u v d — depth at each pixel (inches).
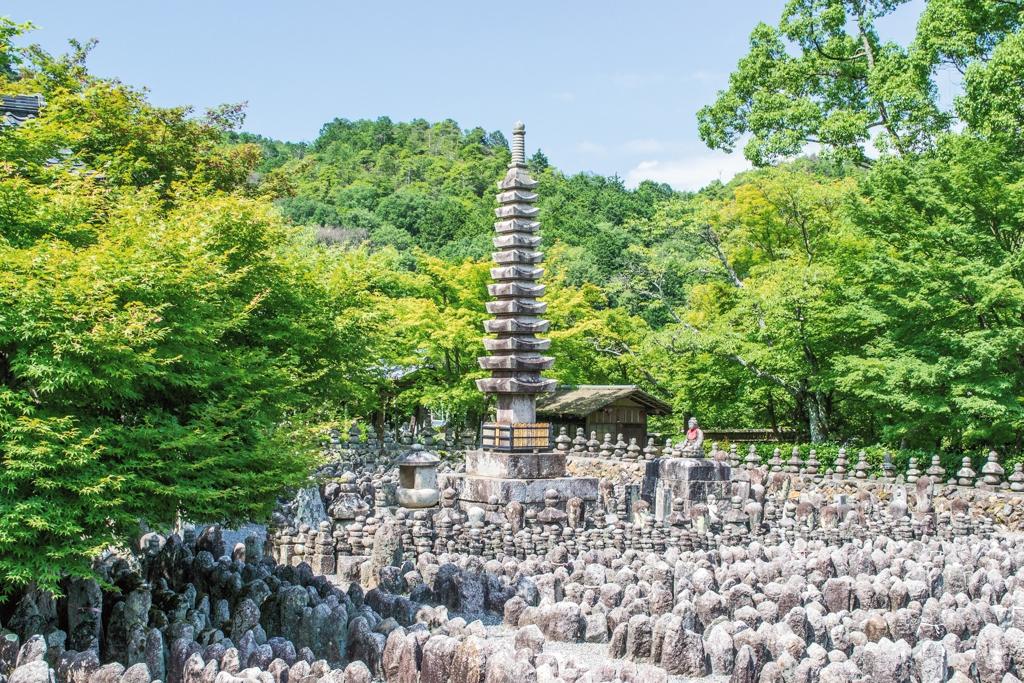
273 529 741.9
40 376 428.8
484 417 1499.8
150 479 462.6
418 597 607.5
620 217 2970.0
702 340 1360.7
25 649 413.1
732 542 816.9
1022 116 1102.4
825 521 889.5
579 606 562.6
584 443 1310.3
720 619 536.1
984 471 987.9
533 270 987.3
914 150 1370.6
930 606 553.3
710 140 1633.9
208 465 489.7
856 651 476.4
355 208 3294.8
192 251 511.2
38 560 428.1
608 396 1517.0
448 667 445.4
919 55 1272.1
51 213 496.1
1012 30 1226.0
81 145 944.9
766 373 1384.1
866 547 712.4
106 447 446.6
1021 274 1062.4
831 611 596.1
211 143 1384.1
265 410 563.5
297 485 551.2
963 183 1079.0
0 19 596.7
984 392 1008.2
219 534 697.6
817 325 1283.2
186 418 515.2
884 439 1246.3
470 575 606.9
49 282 436.8
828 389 1288.1
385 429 1585.9
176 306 487.2
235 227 684.7
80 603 495.5
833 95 1535.4
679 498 952.9
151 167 1122.0
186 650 438.6
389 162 4426.7
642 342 1610.5
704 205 1641.2
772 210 1537.9
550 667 428.1
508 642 519.2
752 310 1363.2
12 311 422.9
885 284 1138.0
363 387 979.3
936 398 1055.6
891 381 1055.6
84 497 435.5
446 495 877.8
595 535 787.4
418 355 1398.9
